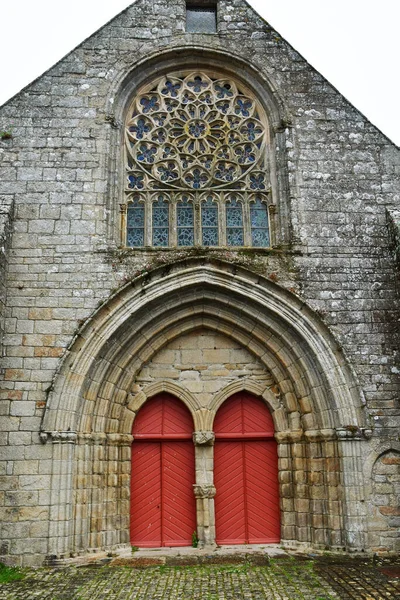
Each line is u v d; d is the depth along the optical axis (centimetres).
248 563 1080
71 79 1371
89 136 1336
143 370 1289
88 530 1151
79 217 1278
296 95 1403
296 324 1240
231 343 1314
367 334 1238
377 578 964
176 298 1270
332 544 1149
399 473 1167
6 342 1184
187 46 1421
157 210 1360
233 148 1412
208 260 1267
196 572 1024
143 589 919
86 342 1194
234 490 1263
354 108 1398
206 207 1370
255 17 1466
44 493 1118
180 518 1242
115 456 1220
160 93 1437
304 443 1241
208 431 1255
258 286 1255
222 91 1459
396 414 1191
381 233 1312
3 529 1094
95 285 1237
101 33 1414
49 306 1216
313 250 1291
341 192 1337
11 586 949
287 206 1336
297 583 941
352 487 1149
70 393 1166
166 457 1273
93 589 922
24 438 1138
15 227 1259
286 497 1233
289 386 1273
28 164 1302
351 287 1269
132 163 1389
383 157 1369
